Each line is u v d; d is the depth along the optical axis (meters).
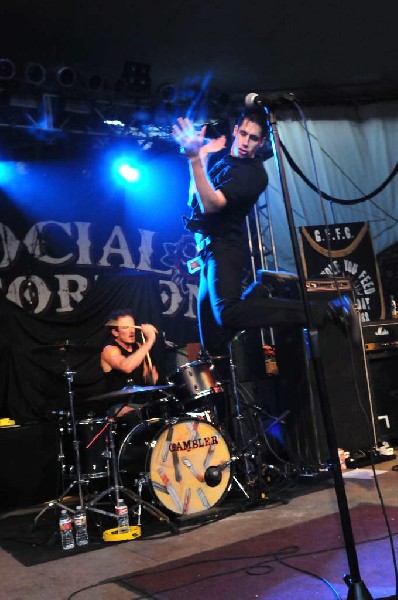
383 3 6.74
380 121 8.24
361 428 5.14
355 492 4.11
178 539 3.53
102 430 4.14
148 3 6.24
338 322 3.04
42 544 3.80
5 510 5.41
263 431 4.57
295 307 2.92
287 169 7.93
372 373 5.78
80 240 6.92
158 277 7.28
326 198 7.89
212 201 2.79
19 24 6.27
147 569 2.98
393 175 8.09
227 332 3.27
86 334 6.36
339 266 7.51
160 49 7.03
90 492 4.82
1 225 6.55
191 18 6.57
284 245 7.79
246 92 8.10
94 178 7.06
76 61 7.03
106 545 3.59
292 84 8.07
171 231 7.46
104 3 6.15
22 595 2.82
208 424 4.14
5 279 6.50
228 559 2.96
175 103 7.14
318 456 4.85
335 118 8.14
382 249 8.32
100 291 6.56
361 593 1.99
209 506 4.04
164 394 4.50
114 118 6.90
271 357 6.59
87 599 2.63
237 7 6.51
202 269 3.16
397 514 3.38
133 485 4.12
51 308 6.66
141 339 6.44
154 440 3.91
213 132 5.87
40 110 6.46
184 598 2.49
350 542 2.05
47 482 5.60
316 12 6.76
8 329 6.00
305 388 5.00
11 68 6.16
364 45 7.45
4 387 5.90
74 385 6.15
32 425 5.65
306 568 2.68
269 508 3.99
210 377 4.27
